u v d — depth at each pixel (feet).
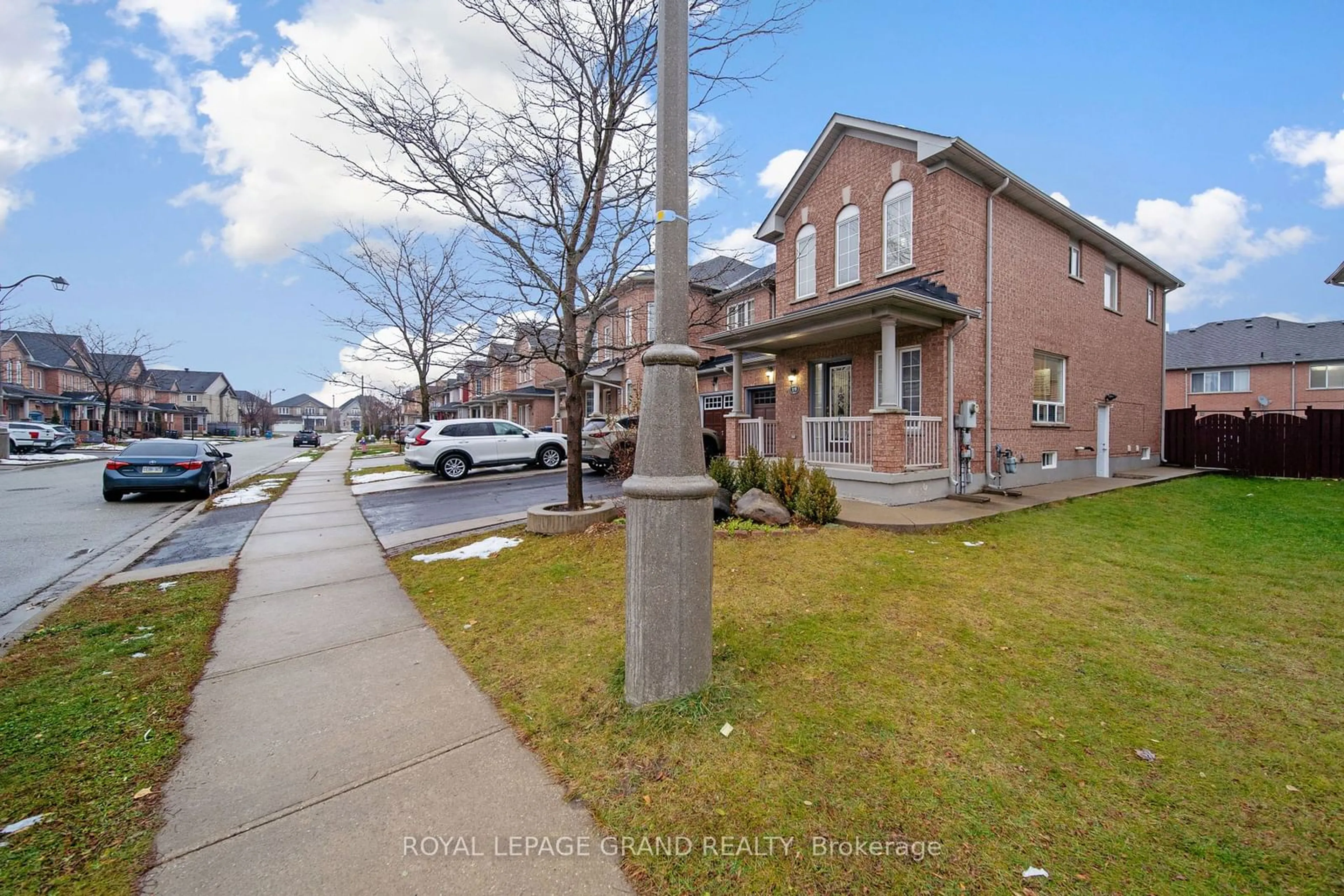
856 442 30.42
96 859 6.24
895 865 5.94
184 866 6.15
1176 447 49.21
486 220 21.26
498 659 11.43
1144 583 15.46
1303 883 5.71
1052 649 11.32
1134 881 5.73
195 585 17.07
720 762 7.67
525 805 7.09
